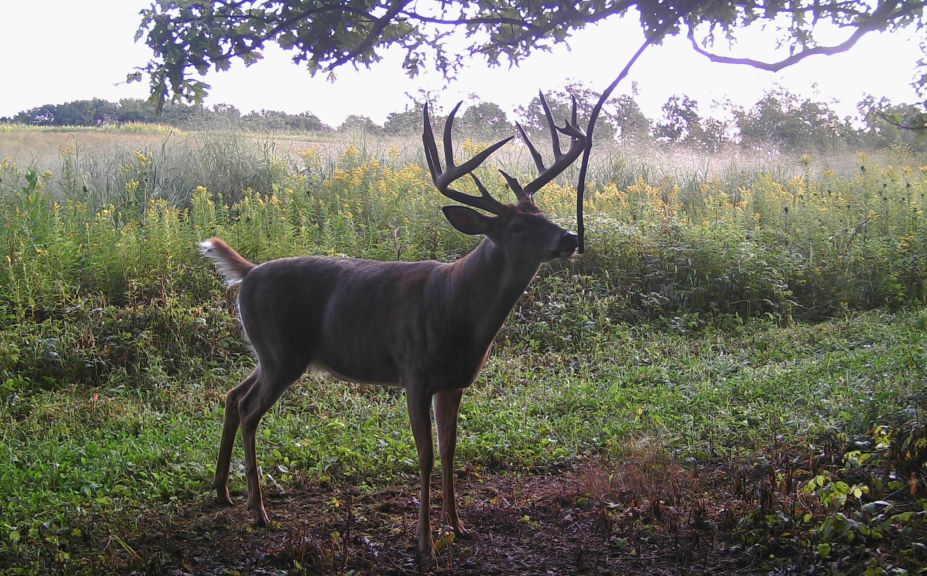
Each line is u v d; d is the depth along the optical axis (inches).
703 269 454.9
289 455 253.9
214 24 209.2
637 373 335.3
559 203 506.0
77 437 272.1
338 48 218.8
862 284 478.0
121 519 206.5
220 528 206.4
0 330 345.7
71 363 331.0
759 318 437.4
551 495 222.8
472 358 200.7
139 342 342.0
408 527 205.8
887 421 240.1
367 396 318.0
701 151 832.9
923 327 401.7
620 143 761.0
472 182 516.4
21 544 190.5
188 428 279.6
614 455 245.8
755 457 237.1
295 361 217.3
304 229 437.1
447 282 198.1
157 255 404.8
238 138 629.3
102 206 486.6
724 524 195.6
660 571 179.3
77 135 766.5
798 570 171.3
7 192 478.9
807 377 311.9
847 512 191.9
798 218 543.2
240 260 228.4
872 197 579.2
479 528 205.3
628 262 455.5
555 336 384.8
